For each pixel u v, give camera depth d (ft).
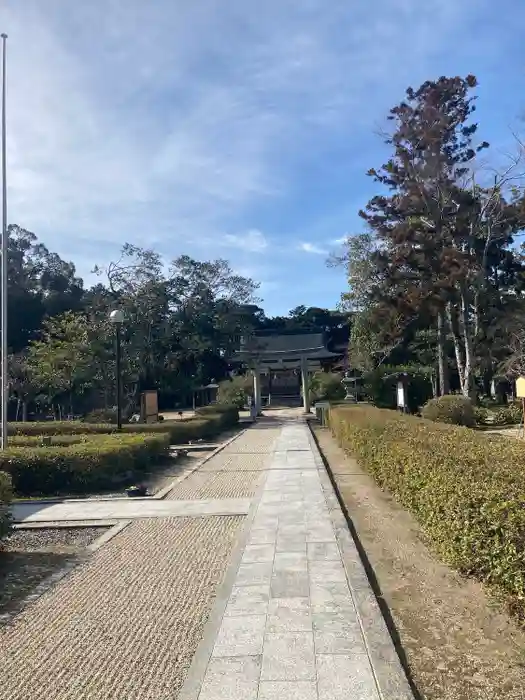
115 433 53.06
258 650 11.35
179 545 20.39
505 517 11.93
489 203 80.89
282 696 9.56
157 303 104.88
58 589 16.21
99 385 95.35
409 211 85.10
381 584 15.69
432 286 80.23
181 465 43.16
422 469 18.75
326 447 53.06
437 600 14.35
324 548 18.71
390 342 93.61
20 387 106.83
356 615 13.05
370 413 39.52
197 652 11.35
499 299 91.97
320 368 121.70
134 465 38.55
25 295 147.13
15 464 33.06
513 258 96.43
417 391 92.48
